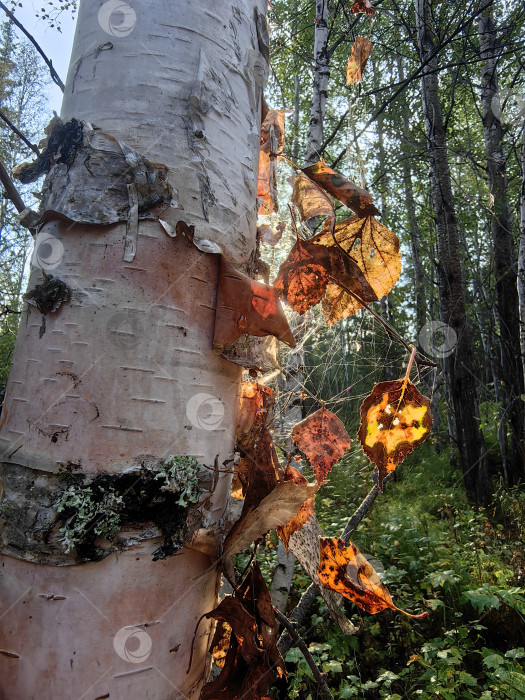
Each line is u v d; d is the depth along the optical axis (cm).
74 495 54
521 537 420
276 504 65
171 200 61
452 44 548
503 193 576
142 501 56
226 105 69
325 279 82
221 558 65
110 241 59
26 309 64
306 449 93
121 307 58
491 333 655
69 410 56
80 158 60
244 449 79
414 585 328
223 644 76
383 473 78
